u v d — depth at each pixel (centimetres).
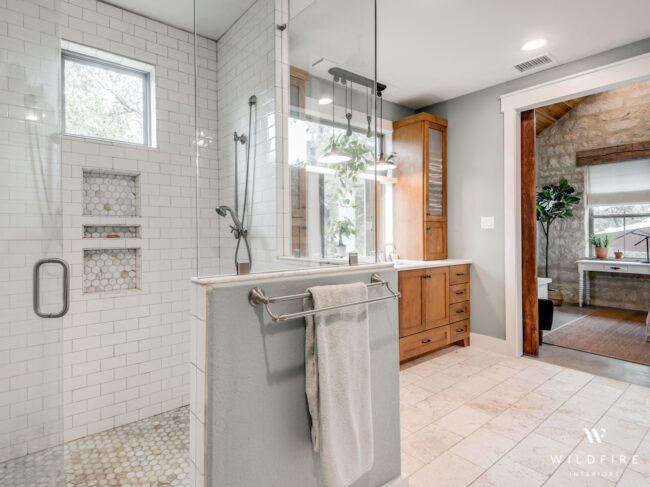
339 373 120
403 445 190
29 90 134
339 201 159
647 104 479
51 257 138
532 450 184
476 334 351
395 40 255
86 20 219
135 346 230
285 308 118
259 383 112
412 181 354
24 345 134
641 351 336
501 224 328
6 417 131
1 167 129
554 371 289
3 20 129
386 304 154
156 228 240
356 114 168
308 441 124
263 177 140
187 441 206
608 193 519
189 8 232
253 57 152
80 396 211
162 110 245
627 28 240
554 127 568
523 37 251
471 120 350
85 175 223
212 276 114
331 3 168
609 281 525
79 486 167
